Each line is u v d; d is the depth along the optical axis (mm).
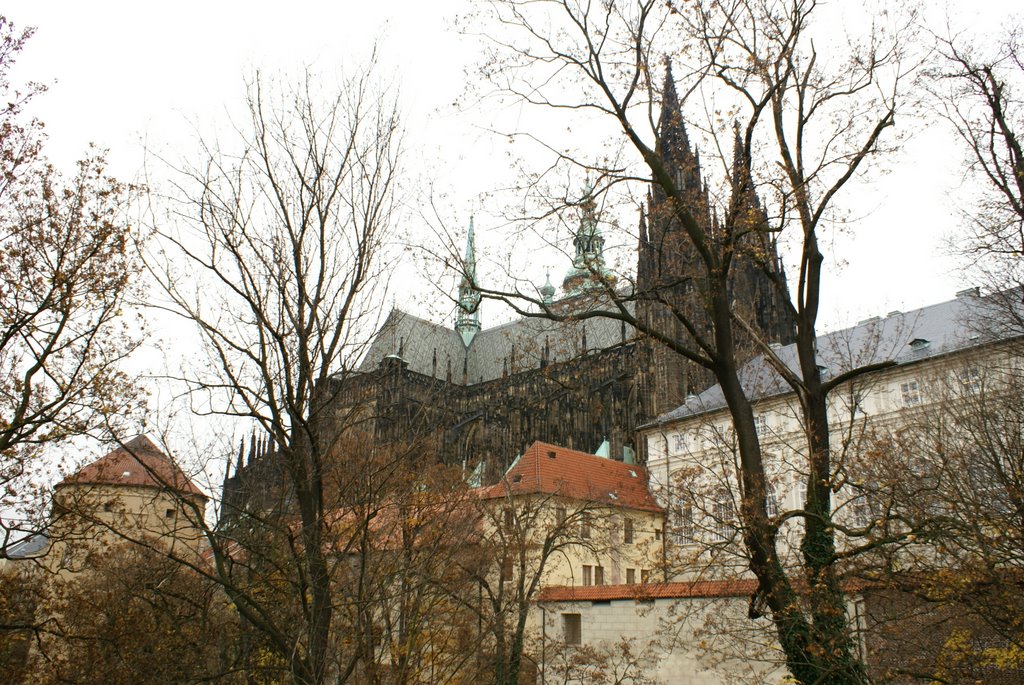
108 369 31234
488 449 71000
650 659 45094
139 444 31906
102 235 30734
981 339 54062
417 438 27328
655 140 27797
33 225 29891
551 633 53344
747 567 28188
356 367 27312
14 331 29047
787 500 60281
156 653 27062
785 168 27594
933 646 32344
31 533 31281
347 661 27016
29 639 34281
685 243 29391
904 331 72875
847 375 26859
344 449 26406
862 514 35594
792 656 25219
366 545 25484
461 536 39812
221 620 27922
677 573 31562
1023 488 35188
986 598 28078
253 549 22688
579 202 27812
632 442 108188
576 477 80812
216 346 23062
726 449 57438
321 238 24500
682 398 100375
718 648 38875
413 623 29984
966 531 27984
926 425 45438
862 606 31812
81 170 31156
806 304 27953
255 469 24828
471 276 27641
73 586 39500
